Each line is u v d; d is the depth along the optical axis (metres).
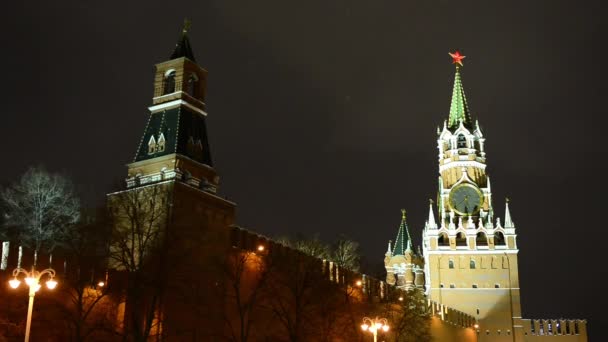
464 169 149.00
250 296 69.81
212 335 65.31
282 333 75.19
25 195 72.94
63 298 57.50
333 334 80.75
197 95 80.19
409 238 147.62
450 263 139.88
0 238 70.38
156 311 62.75
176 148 73.94
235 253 72.31
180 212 68.25
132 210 64.12
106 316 60.00
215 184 77.44
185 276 64.06
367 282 92.88
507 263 138.88
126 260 60.31
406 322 94.50
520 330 134.62
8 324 52.53
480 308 136.62
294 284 74.81
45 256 57.19
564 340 134.88
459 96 160.00
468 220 142.88
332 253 100.56
